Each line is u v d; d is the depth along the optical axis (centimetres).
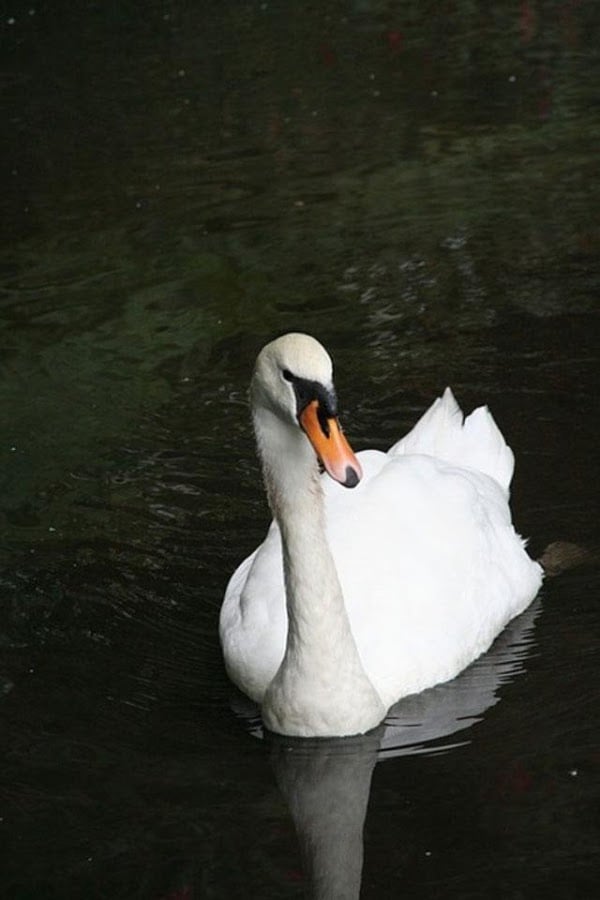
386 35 2503
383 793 966
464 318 1644
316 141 2116
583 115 2133
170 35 2575
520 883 868
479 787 963
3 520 1327
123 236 1881
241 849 915
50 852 917
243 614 1103
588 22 2486
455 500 1177
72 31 2620
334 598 1015
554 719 1036
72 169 2089
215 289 1738
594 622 1160
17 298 1747
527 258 1764
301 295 1712
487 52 2394
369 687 1038
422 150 2062
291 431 972
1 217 1964
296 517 998
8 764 1005
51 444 1447
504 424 1441
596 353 1552
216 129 2180
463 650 1113
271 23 2598
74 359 1605
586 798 941
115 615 1187
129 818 947
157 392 1532
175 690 1094
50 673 1112
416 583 1118
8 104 2331
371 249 1808
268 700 1040
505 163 2006
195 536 1295
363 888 873
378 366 1567
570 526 1282
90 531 1305
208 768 1001
